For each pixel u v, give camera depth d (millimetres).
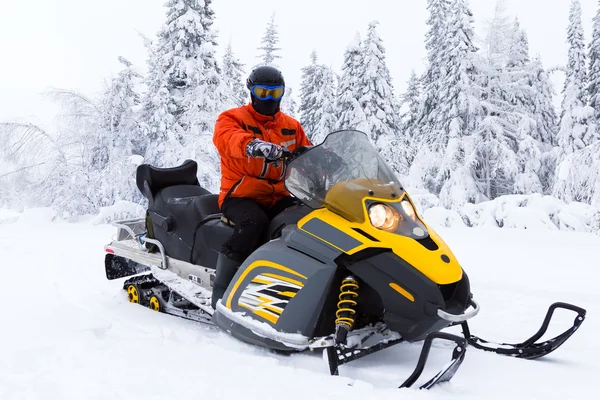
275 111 3914
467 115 17031
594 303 4781
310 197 3277
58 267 6000
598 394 2701
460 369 3066
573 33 22109
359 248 2930
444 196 16125
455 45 16922
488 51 17641
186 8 14211
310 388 2643
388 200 3139
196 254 4188
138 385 2617
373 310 3135
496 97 17078
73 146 12891
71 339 3379
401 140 18328
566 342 3686
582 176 10523
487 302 4789
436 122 17469
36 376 2729
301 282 3076
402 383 2859
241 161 3746
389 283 2887
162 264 4461
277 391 2598
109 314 4246
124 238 5203
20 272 5734
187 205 4320
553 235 9625
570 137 19516
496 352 3385
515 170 15945
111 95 12961
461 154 16703
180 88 14281
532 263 6652
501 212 11484
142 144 13711
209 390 2586
